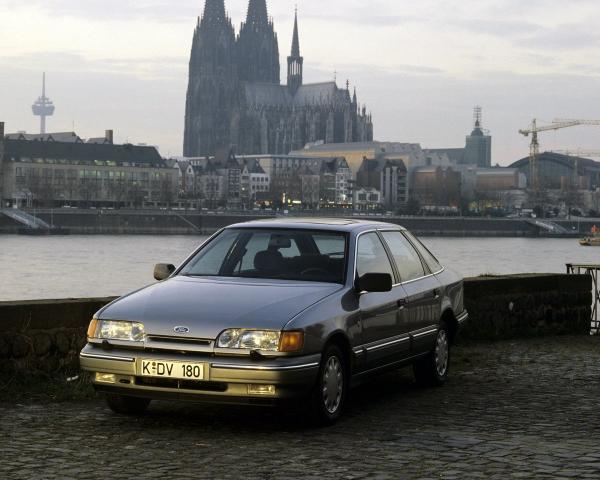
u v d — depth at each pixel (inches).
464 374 628.4
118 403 470.3
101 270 5669.3
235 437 431.2
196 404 505.0
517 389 571.5
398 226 575.8
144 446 411.2
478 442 426.3
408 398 538.9
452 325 599.5
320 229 511.8
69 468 372.8
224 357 428.5
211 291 462.3
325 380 453.4
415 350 544.4
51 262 6269.7
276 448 410.9
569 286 895.1
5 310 540.4
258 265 496.1
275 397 425.1
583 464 387.9
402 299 528.4
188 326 433.7
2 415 472.7
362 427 457.7
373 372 501.7
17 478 357.4
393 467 380.5
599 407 514.6
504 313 830.5
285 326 431.5
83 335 575.8
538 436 440.1
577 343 800.9
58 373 562.6
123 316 446.0
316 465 382.6
